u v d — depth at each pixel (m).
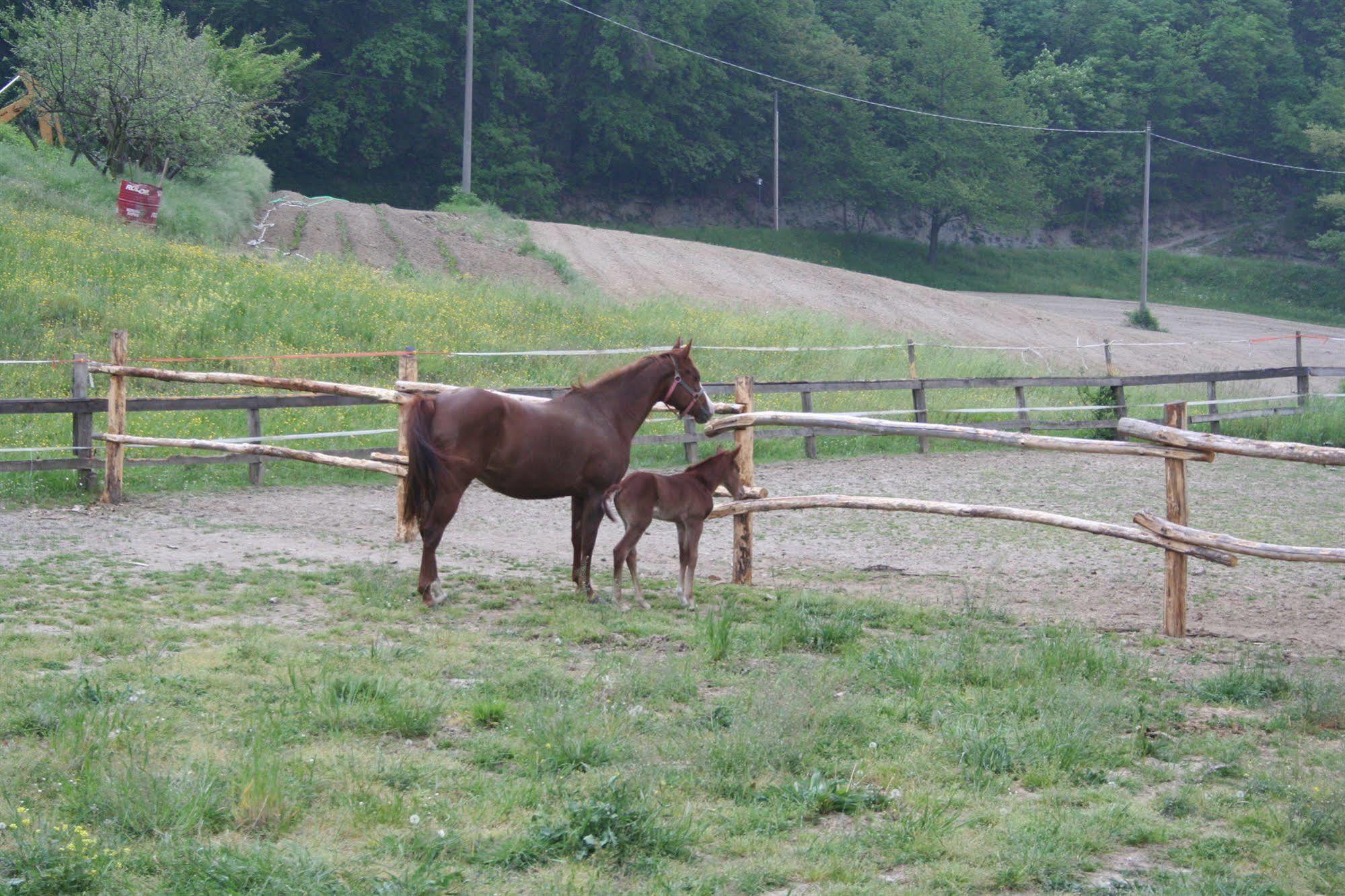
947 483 16.34
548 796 4.81
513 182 66.50
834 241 73.31
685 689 6.39
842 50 74.75
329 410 17.28
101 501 12.56
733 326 27.30
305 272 25.17
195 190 33.22
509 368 20.98
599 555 11.30
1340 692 6.41
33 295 19.52
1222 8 84.31
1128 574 10.97
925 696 6.48
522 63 67.88
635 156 72.50
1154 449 8.36
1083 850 4.54
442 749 5.38
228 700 5.84
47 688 5.68
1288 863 4.45
